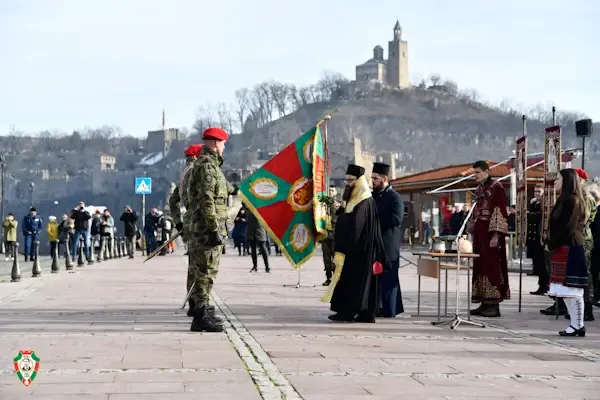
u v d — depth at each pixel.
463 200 44.28
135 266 27.64
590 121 22.91
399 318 12.08
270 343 9.36
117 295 15.61
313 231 15.81
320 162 15.85
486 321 11.97
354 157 141.75
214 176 10.30
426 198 46.16
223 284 19.03
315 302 14.59
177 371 7.48
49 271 24.73
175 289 17.17
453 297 15.69
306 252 15.74
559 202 10.71
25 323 10.98
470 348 9.25
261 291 17.05
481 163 12.81
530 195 36.78
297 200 15.78
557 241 10.69
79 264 27.53
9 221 33.56
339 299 11.56
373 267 11.46
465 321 11.27
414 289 17.64
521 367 8.09
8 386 6.79
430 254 11.63
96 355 8.32
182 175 11.33
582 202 10.67
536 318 12.53
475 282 12.69
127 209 35.75
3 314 12.11
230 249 46.06
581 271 10.57
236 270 25.02
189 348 8.84
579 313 10.55
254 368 7.65
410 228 46.75
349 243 11.47
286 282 19.78
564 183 10.84
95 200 196.12
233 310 13.08
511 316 12.78
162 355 8.35
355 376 7.43
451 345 9.45
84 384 6.87
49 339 9.46
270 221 15.73
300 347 9.09
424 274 12.14
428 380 7.33
